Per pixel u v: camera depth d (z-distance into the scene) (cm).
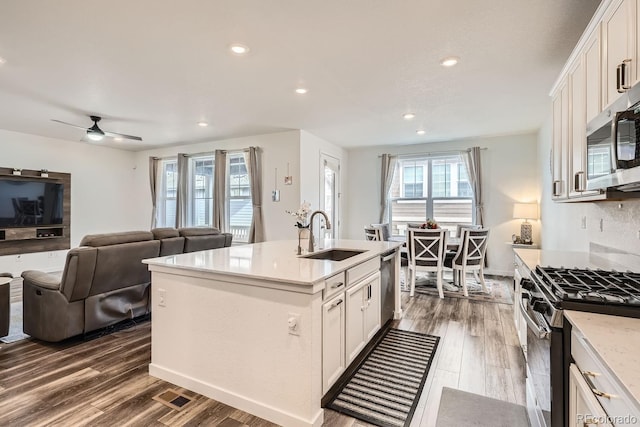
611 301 128
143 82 332
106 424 186
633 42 143
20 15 215
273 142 567
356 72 307
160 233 375
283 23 225
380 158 694
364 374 241
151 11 211
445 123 498
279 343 189
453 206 640
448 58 279
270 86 343
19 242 574
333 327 211
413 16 217
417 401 209
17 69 300
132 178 746
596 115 185
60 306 285
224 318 207
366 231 545
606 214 256
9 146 561
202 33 238
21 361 262
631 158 136
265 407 192
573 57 227
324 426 186
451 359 266
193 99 385
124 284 328
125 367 252
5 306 301
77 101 392
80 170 658
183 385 224
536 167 563
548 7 207
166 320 232
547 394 140
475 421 190
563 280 162
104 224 696
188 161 671
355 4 204
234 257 256
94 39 247
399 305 364
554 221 436
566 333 131
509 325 343
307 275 190
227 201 630
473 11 212
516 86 343
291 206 552
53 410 198
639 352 96
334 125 510
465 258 460
